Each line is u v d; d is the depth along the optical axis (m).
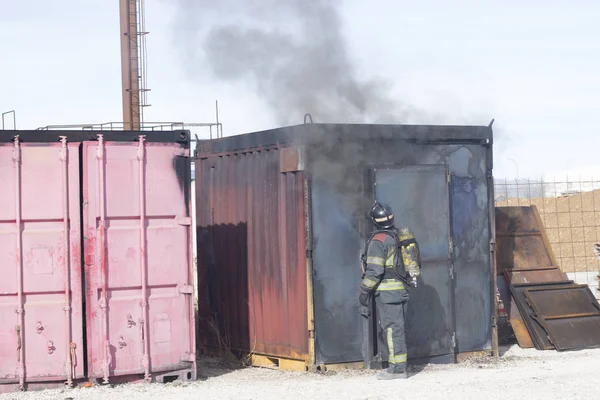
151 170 9.62
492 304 11.42
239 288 11.81
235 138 11.92
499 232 13.39
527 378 9.67
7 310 9.20
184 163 9.73
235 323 11.91
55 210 9.33
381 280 9.93
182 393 9.06
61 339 9.30
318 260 10.30
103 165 9.44
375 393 8.92
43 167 9.31
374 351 10.52
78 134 9.42
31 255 9.26
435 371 10.41
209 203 12.68
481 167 11.42
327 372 10.27
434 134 11.02
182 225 9.71
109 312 9.41
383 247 9.89
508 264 13.20
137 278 9.52
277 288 10.91
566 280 13.09
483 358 11.30
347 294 10.43
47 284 9.28
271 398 8.76
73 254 9.34
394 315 9.86
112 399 8.74
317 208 10.32
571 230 22.11
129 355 9.47
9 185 9.23
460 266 11.23
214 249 12.52
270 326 11.09
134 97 27.06
